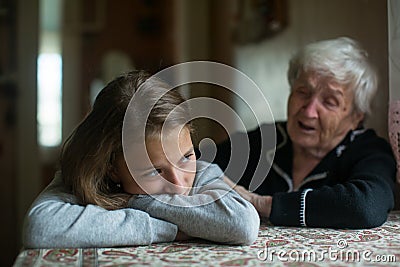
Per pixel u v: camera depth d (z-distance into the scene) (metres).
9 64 2.85
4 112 2.85
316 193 0.92
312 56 1.19
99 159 0.76
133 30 3.36
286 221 0.91
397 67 1.07
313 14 1.84
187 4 3.29
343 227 0.90
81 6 3.38
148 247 0.71
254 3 2.55
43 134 3.16
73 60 3.30
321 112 1.18
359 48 1.25
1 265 2.62
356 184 0.95
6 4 2.82
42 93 3.21
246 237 0.72
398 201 1.22
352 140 1.20
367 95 1.22
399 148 1.09
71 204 0.75
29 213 0.71
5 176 2.84
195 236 0.74
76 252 0.67
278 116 2.16
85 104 3.28
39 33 3.00
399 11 1.05
